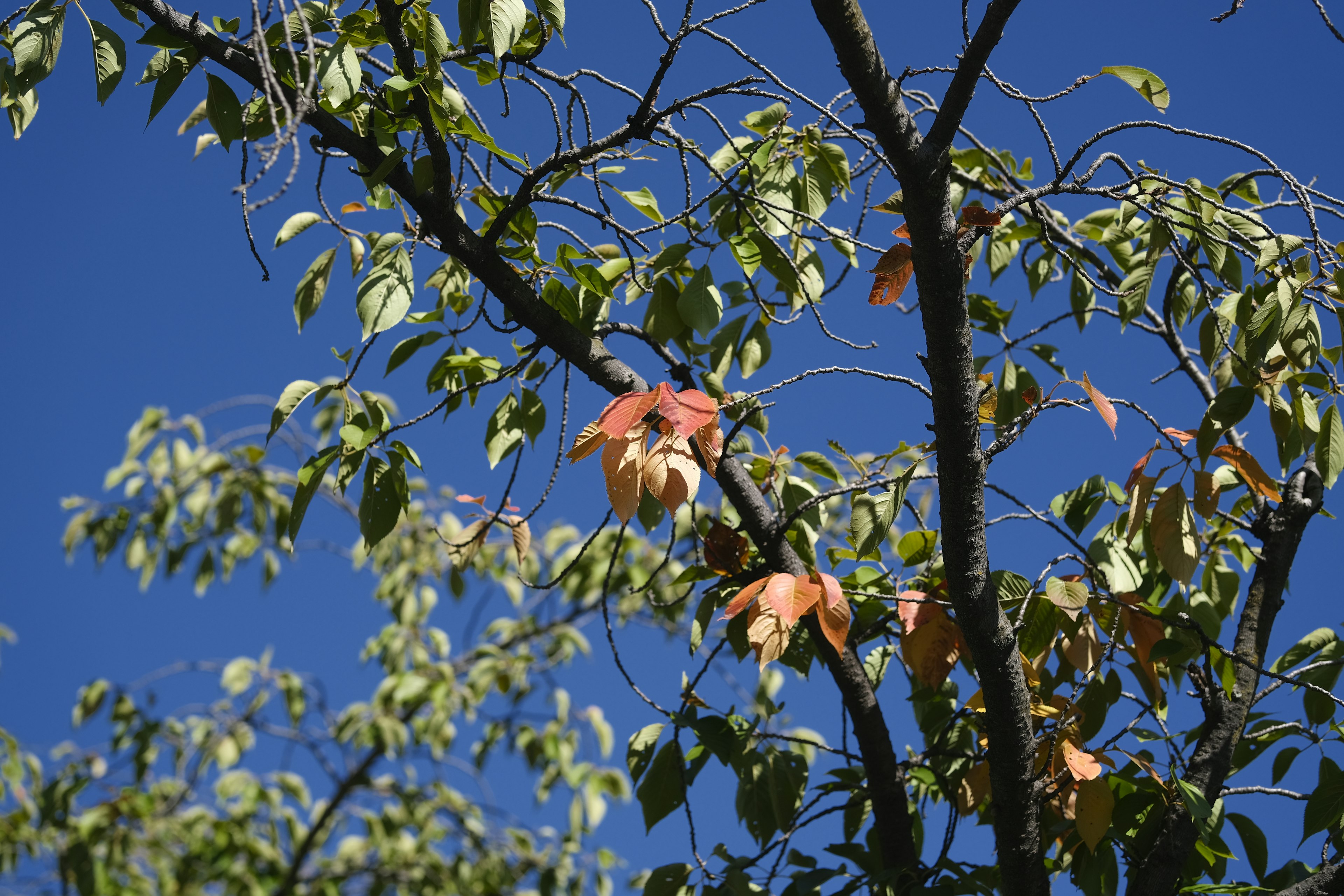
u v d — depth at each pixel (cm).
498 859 814
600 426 384
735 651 427
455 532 790
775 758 427
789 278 421
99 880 737
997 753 398
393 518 407
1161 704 424
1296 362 403
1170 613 420
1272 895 407
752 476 433
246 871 800
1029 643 414
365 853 845
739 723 428
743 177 425
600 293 407
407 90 398
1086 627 412
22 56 395
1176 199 428
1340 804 413
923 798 443
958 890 409
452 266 434
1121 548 422
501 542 800
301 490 405
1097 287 423
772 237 413
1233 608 439
